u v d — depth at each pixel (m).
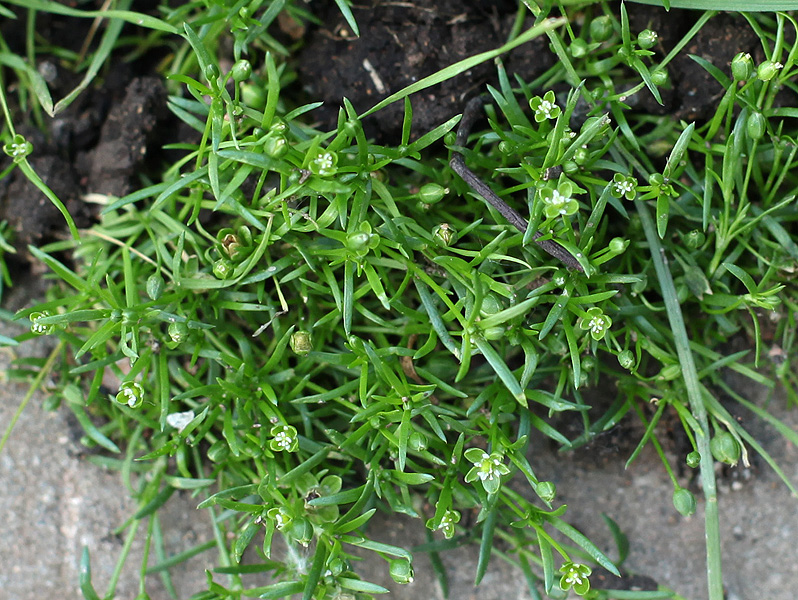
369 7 0.17
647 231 0.17
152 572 0.17
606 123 0.16
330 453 0.17
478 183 0.16
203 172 0.16
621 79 0.17
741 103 0.17
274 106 0.15
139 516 0.17
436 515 0.16
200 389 0.16
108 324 0.16
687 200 0.17
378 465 0.16
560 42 0.16
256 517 0.16
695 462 0.16
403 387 0.16
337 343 0.17
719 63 0.17
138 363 0.16
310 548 0.17
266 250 0.17
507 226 0.16
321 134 0.16
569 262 0.16
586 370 0.16
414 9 0.17
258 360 0.17
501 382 0.16
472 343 0.16
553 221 0.16
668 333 0.17
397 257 0.16
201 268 0.17
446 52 0.17
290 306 0.17
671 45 0.17
